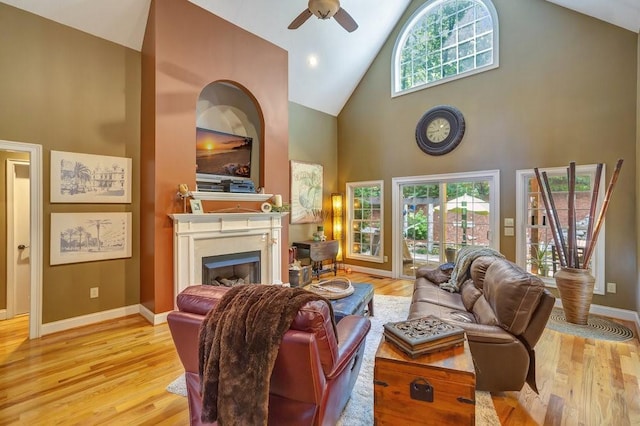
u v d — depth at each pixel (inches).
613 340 121.5
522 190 177.2
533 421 75.5
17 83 123.0
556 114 165.0
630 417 76.9
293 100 234.4
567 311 139.9
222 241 161.6
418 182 222.1
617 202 148.2
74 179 136.0
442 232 213.0
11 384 91.4
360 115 253.9
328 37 208.7
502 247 183.9
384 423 61.6
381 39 233.8
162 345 118.0
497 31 184.5
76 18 134.3
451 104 203.9
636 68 143.3
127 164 150.6
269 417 59.6
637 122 140.0
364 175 252.1
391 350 64.2
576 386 90.4
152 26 142.1
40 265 127.3
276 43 193.3
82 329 133.8
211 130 173.5
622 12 135.3
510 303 82.0
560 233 145.1
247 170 189.3
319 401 56.4
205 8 157.9
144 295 149.9
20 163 151.3
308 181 244.1
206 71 158.9
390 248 237.3
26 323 141.8
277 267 186.5
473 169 194.7
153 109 141.8
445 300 122.3
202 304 63.7
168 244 144.3
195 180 153.9
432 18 217.8
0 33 119.3
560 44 163.5
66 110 134.3
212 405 54.2
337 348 61.8
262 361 51.6
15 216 150.3
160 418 77.1
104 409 80.4
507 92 181.5
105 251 144.5
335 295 119.3
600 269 152.5
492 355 81.4
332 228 265.4
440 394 57.4
